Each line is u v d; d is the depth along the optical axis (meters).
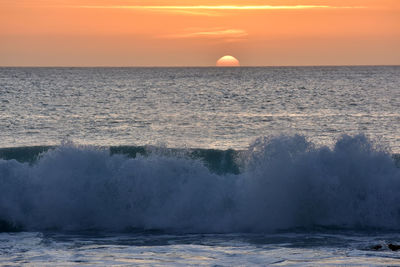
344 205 47.12
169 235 42.44
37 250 36.00
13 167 49.38
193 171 49.22
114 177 48.84
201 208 47.16
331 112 150.75
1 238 40.88
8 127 117.50
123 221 47.09
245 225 45.75
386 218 46.38
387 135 102.56
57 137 103.31
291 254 34.16
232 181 48.53
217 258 33.31
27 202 47.78
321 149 49.41
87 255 34.28
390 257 32.59
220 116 142.50
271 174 47.88
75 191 48.28
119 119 135.50
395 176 47.91
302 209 47.03
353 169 48.12
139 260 32.84
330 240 39.78
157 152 52.59
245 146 90.38
